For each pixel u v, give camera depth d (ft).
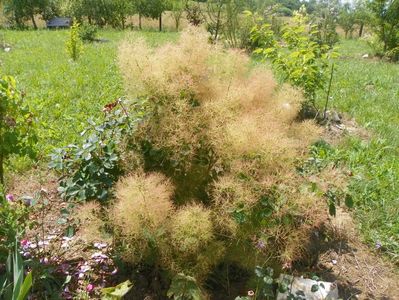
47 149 14.69
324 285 8.83
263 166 8.13
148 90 8.72
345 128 20.39
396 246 11.25
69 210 8.97
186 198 9.01
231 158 8.21
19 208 9.04
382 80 32.17
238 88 9.21
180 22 95.86
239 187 7.77
